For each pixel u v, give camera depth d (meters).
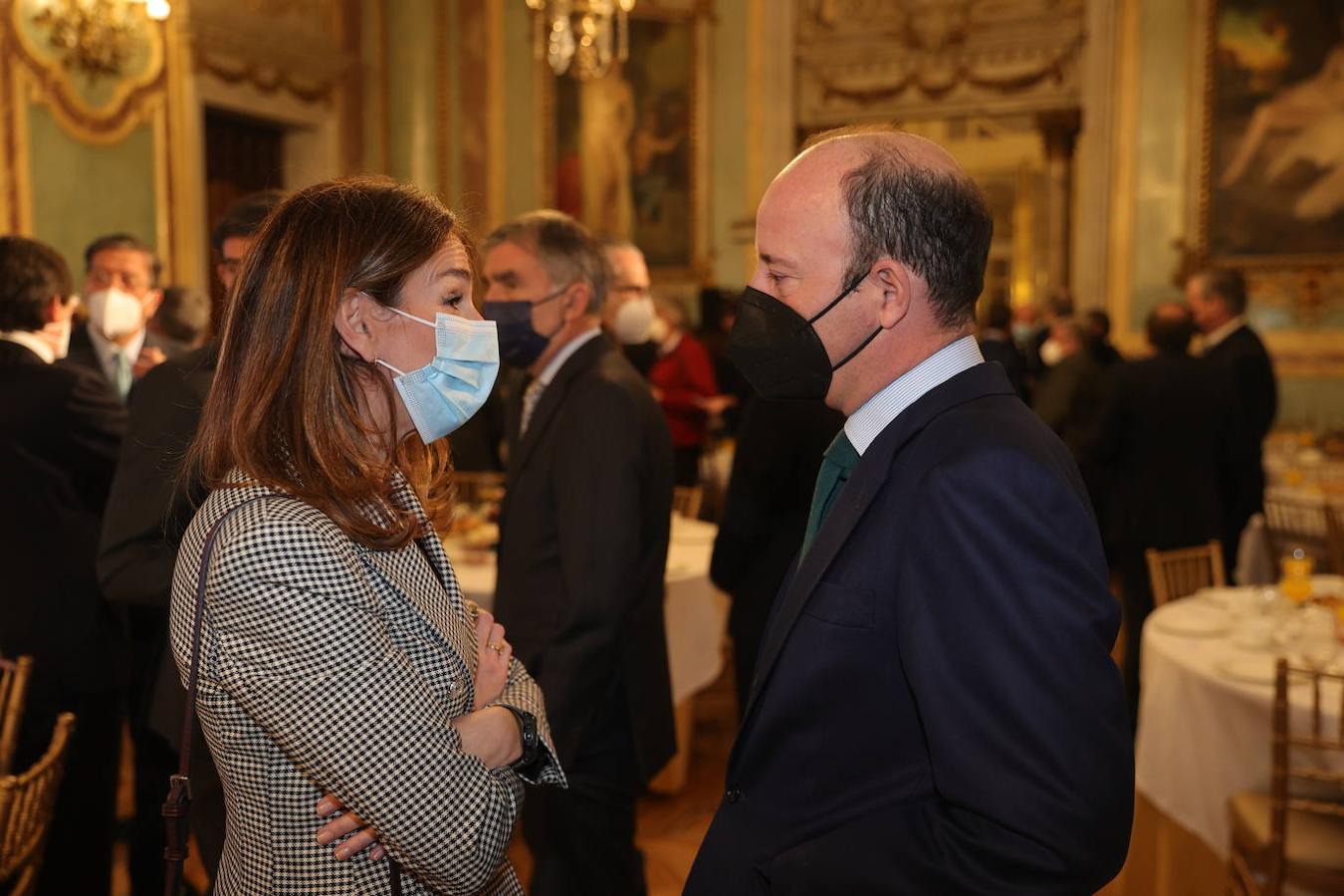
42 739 2.63
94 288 3.29
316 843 1.12
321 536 1.07
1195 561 3.84
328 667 1.04
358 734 1.05
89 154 7.05
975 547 1.07
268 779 1.12
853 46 9.46
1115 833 1.03
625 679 2.23
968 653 1.05
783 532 2.73
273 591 1.04
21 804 1.82
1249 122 8.34
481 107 9.89
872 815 1.15
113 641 2.74
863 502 1.20
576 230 2.27
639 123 9.76
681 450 6.93
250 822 1.14
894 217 1.20
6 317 2.68
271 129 9.19
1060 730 1.02
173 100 7.62
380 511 1.18
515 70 9.80
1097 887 1.03
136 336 3.42
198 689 1.10
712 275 9.77
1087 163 8.81
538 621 2.20
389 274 1.15
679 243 9.81
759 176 9.63
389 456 1.20
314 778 1.07
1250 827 2.50
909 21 9.26
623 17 7.99
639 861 2.33
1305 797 2.60
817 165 1.24
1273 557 4.95
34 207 6.71
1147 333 4.59
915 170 1.20
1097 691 1.03
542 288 2.22
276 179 9.23
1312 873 2.33
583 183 9.82
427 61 9.93
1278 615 3.03
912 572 1.11
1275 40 8.21
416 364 1.18
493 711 1.23
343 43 9.51
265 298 1.13
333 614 1.05
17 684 2.10
